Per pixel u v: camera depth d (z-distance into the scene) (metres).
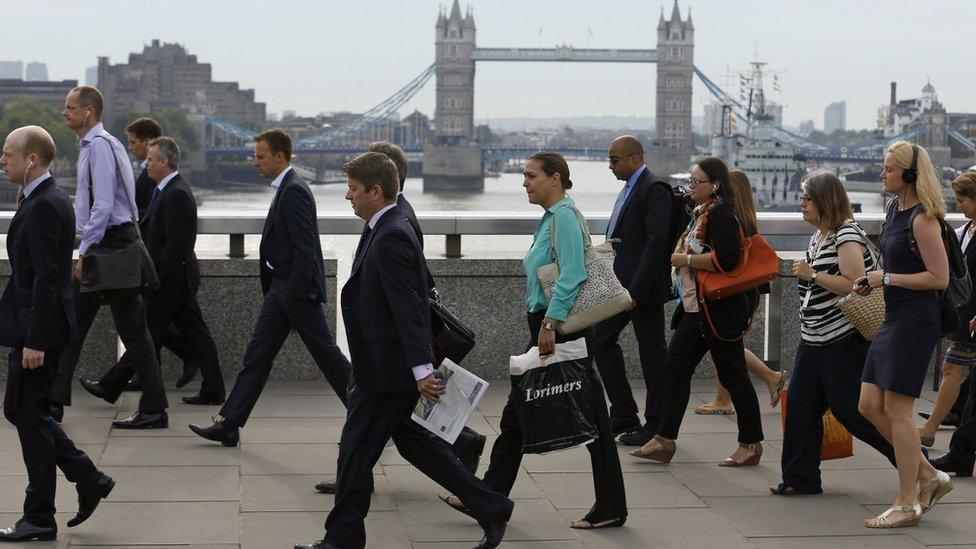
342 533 4.81
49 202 4.96
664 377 7.03
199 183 156.38
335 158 161.00
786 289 9.09
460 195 135.00
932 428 7.04
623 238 7.12
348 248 10.64
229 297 8.73
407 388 4.77
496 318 8.91
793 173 105.44
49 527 5.12
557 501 5.90
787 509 5.78
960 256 5.45
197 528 5.34
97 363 8.60
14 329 5.01
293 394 8.31
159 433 7.14
